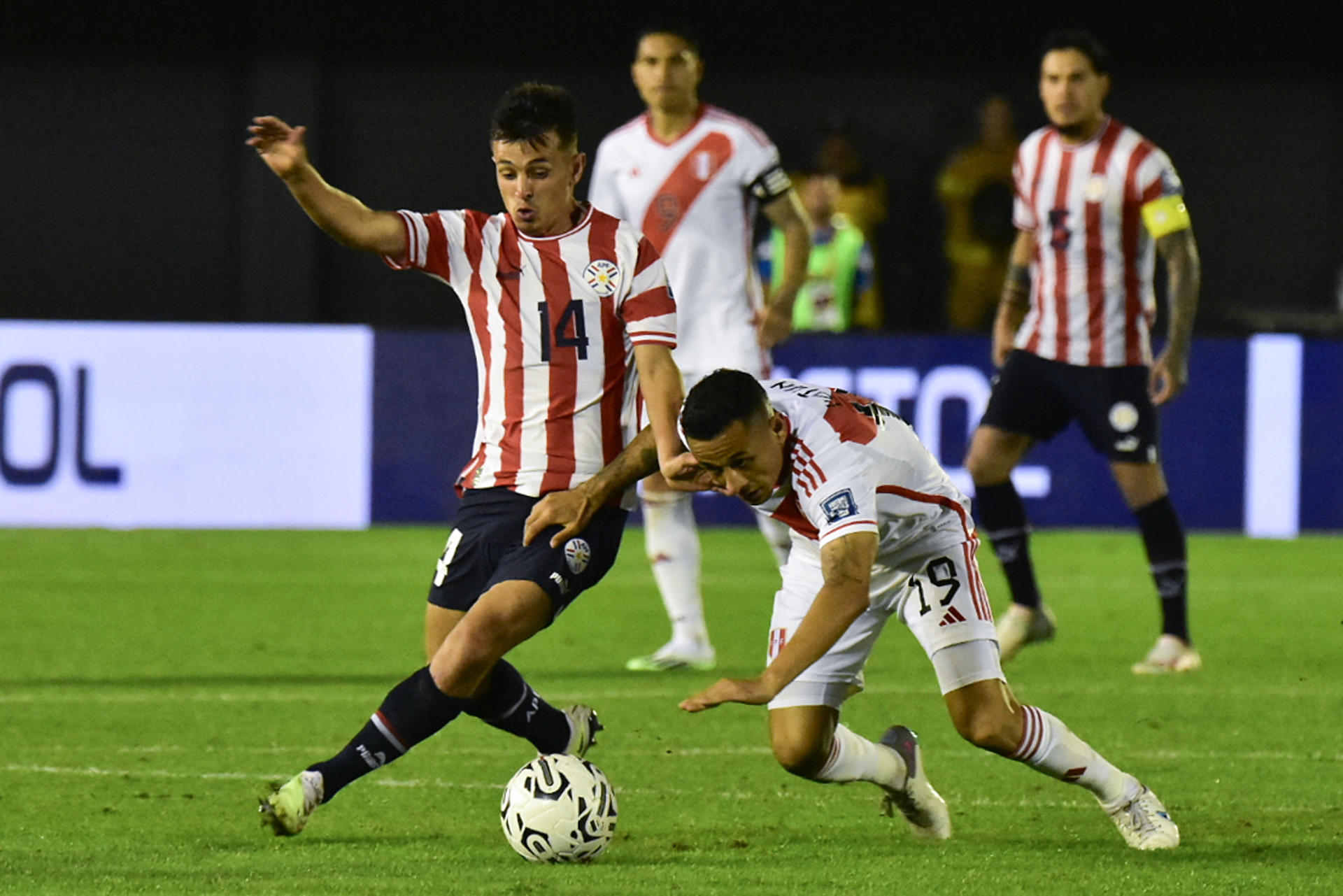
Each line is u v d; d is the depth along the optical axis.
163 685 26.42
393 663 28.66
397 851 16.69
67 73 62.44
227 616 33.62
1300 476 46.03
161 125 62.72
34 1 61.41
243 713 24.23
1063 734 16.77
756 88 63.44
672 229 28.19
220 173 63.00
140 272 63.31
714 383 15.14
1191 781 20.22
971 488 45.19
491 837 17.41
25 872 15.61
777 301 28.59
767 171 28.25
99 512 46.12
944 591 16.73
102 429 46.03
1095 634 32.22
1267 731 23.27
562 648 30.41
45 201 63.00
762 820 18.27
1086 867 16.14
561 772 16.25
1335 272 64.25
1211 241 64.31
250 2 61.66
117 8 61.69
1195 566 41.38
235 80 62.66
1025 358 28.23
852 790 19.80
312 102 62.22
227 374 46.19
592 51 63.25
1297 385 45.94
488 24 62.78
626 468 17.09
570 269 17.41
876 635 17.16
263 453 46.28
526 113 17.11
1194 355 45.91
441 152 63.41
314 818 18.20
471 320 17.64
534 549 17.02
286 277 62.12
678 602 28.16
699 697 14.35
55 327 45.97
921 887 15.31
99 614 33.59
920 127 63.31
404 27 62.50
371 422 46.44
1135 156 27.20
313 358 46.25
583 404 17.45
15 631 31.58
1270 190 64.06
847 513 15.23
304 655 29.44
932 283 63.00
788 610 16.98
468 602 17.66
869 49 62.97
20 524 46.12
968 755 21.80
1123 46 63.09
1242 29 62.84
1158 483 28.20
